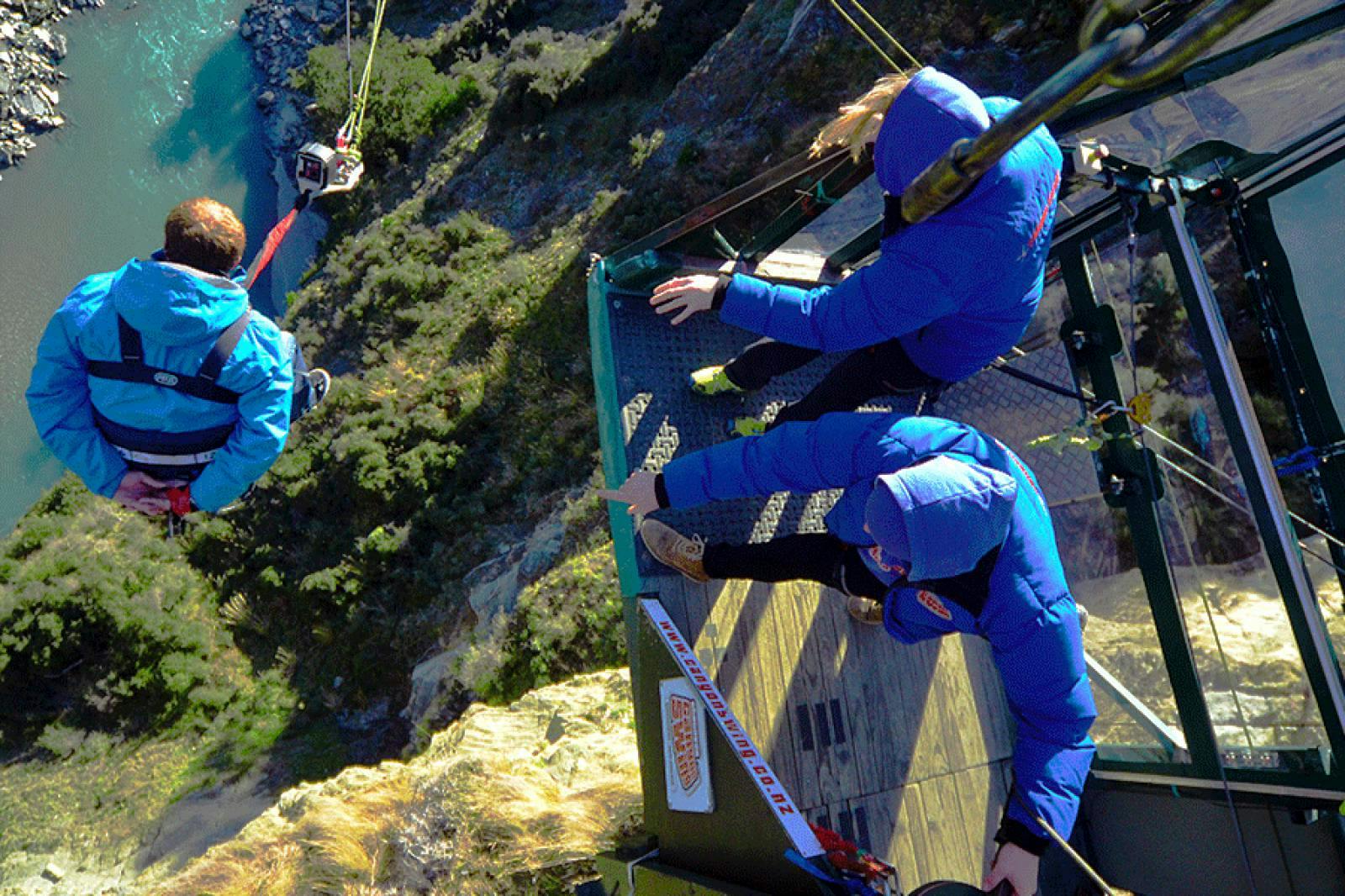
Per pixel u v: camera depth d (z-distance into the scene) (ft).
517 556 43.73
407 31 82.12
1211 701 9.53
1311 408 10.23
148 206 74.84
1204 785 9.68
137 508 7.35
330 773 44.24
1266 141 9.45
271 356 7.25
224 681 49.39
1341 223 9.50
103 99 77.36
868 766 10.25
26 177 73.05
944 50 45.65
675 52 60.44
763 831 7.59
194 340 6.80
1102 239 10.40
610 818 13.75
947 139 6.57
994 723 11.27
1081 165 9.04
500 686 37.29
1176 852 10.11
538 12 78.38
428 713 39.40
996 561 7.23
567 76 64.95
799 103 50.24
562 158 62.80
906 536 6.58
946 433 7.39
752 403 11.10
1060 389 10.46
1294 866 9.11
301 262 73.77
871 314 7.08
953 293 6.91
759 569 9.04
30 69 76.33
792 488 7.84
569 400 49.78
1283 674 8.87
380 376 55.26
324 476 52.31
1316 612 8.68
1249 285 10.53
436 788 14.92
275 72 81.00
